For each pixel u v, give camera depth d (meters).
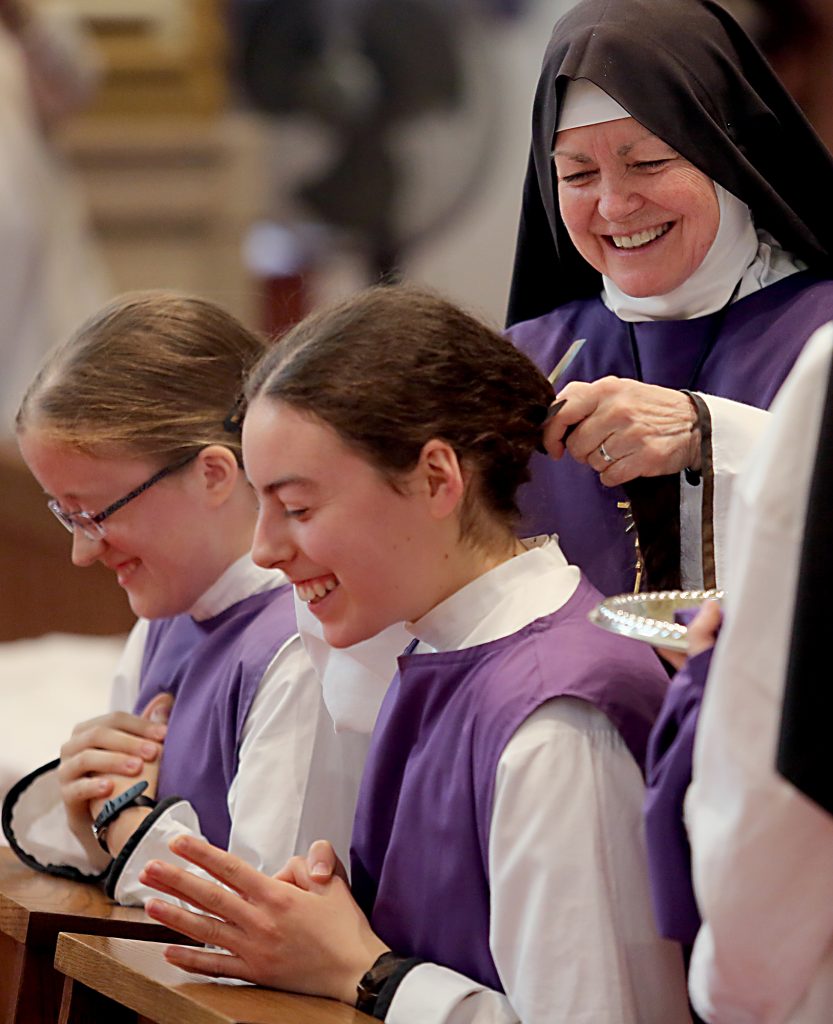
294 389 4.79
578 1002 4.42
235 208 20.75
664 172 5.90
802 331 6.06
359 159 20.56
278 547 4.85
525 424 5.09
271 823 5.66
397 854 4.95
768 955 3.90
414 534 4.82
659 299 6.24
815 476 3.67
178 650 6.61
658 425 5.39
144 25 20.50
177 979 4.78
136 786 6.18
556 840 4.52
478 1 20.30
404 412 4.75
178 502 6.22
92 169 20.64
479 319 5.20
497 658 4.86
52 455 6.12
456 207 20.75
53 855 6.57
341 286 20.83
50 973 5.66
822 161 6.12
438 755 4.88
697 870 3.87
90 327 6.34
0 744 8.58
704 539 5.48
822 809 3.63
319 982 4.80
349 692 5.43
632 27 5.90
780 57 12.33
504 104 20.75
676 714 4.28
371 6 20.33
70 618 13.08
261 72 20.52
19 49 16.64
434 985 4.61
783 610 3.73
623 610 4.54
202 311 6.45
